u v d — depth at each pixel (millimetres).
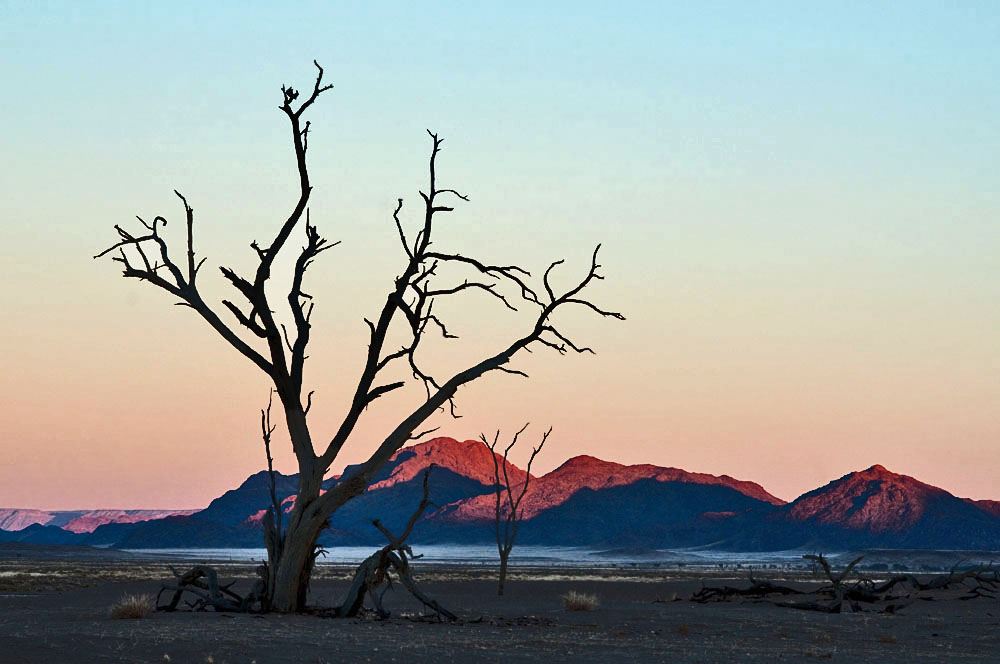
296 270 38906
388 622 36188
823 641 32094
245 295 37562
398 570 38250
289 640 27906
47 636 27703
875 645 31188
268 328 37688
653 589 76188
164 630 29906
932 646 31266
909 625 39188
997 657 28188
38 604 45906
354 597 37875
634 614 43688
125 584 73688
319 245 39250
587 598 47344
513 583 80438
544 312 39594
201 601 39469
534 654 26562
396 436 38312
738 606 50906
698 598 56906
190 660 23406
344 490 37844
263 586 38750
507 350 39531
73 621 34250
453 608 47000
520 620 39188
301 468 38406
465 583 80188
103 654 24156
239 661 23438
